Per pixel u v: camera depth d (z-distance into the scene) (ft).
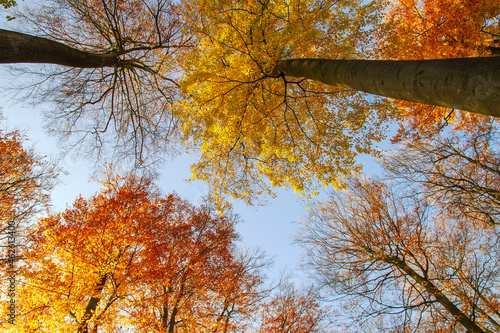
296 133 20.45
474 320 21.80
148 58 29.01
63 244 26.58
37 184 29.37
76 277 26.55
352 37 17.24
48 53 13.89
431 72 8.22
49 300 25.34
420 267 25.89
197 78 15.97
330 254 31.07
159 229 33.78
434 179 27.53
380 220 28.63
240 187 21.44
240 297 33.27
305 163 19.99
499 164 23.93
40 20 24.59
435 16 18.74
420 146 27.40
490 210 24.73
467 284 23.63
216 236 37.22
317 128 19.84
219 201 21.38
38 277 24.94
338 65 12.58
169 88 32.19
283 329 33.63
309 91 18.75
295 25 13.56
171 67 24.49
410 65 9.04
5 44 11.73
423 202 28.14
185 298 30.66
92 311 24.16
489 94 6.70
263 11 14.24
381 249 27.09
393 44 17.47
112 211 30.48
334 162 19.35
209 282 33.01
